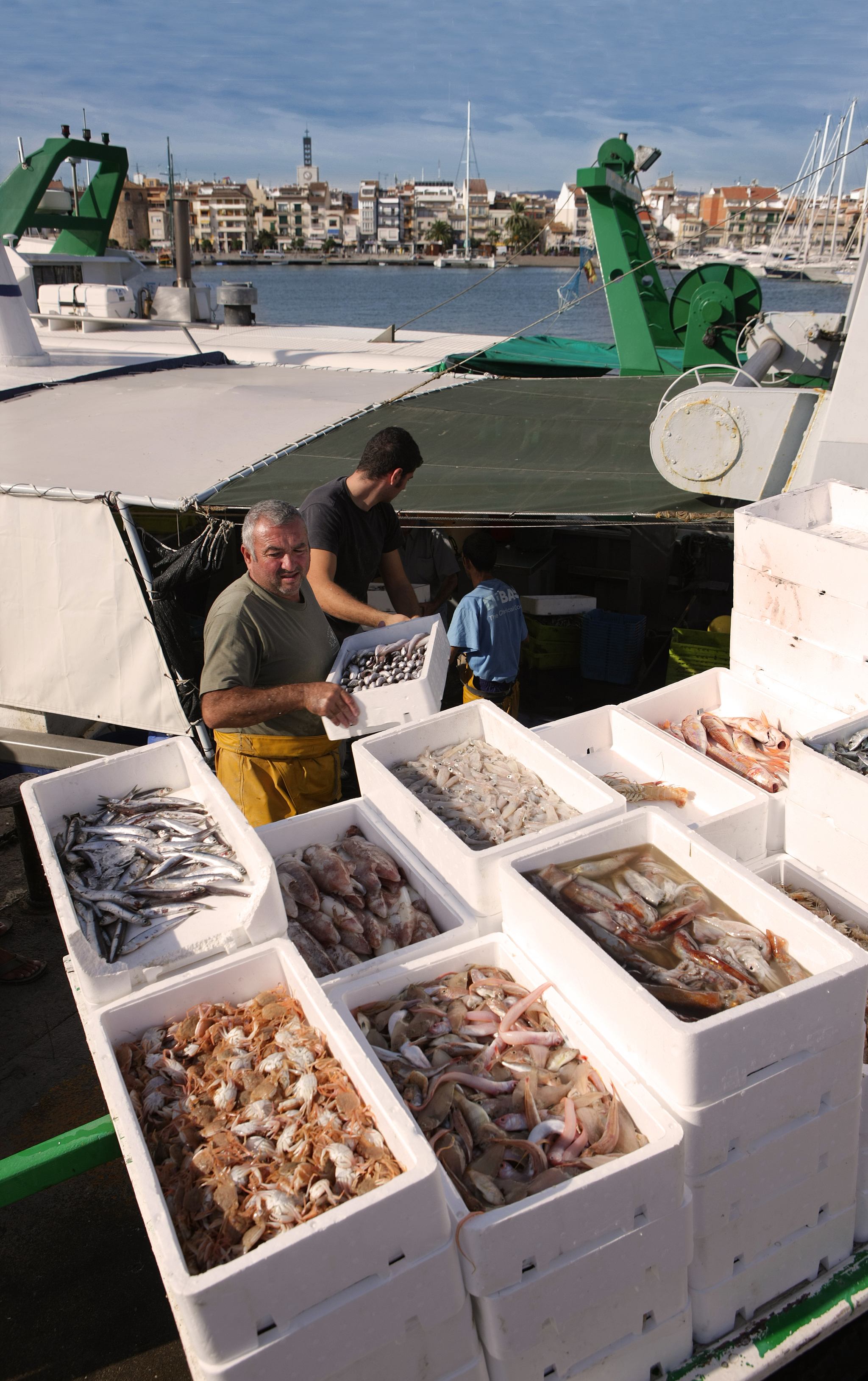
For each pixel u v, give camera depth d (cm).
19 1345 302
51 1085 402
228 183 18500
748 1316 195
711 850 223
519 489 504
